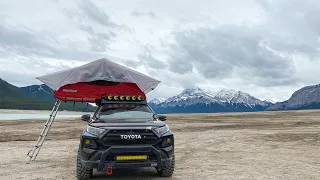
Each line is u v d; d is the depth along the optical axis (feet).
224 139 57.00
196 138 59.31
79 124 99.09
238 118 142.92
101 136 22.26
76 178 25.89
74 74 33.04
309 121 110.32
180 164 31.91
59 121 116.57
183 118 144.15
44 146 48.83
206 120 124.26
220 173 27.22
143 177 25.70
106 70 33.30
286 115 167.32
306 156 37.04
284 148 44.42
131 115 27.17
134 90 34.63
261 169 29.04
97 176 26.22
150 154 22.50
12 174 27.53
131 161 22.15
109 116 26.76
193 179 24.86
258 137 59.62
